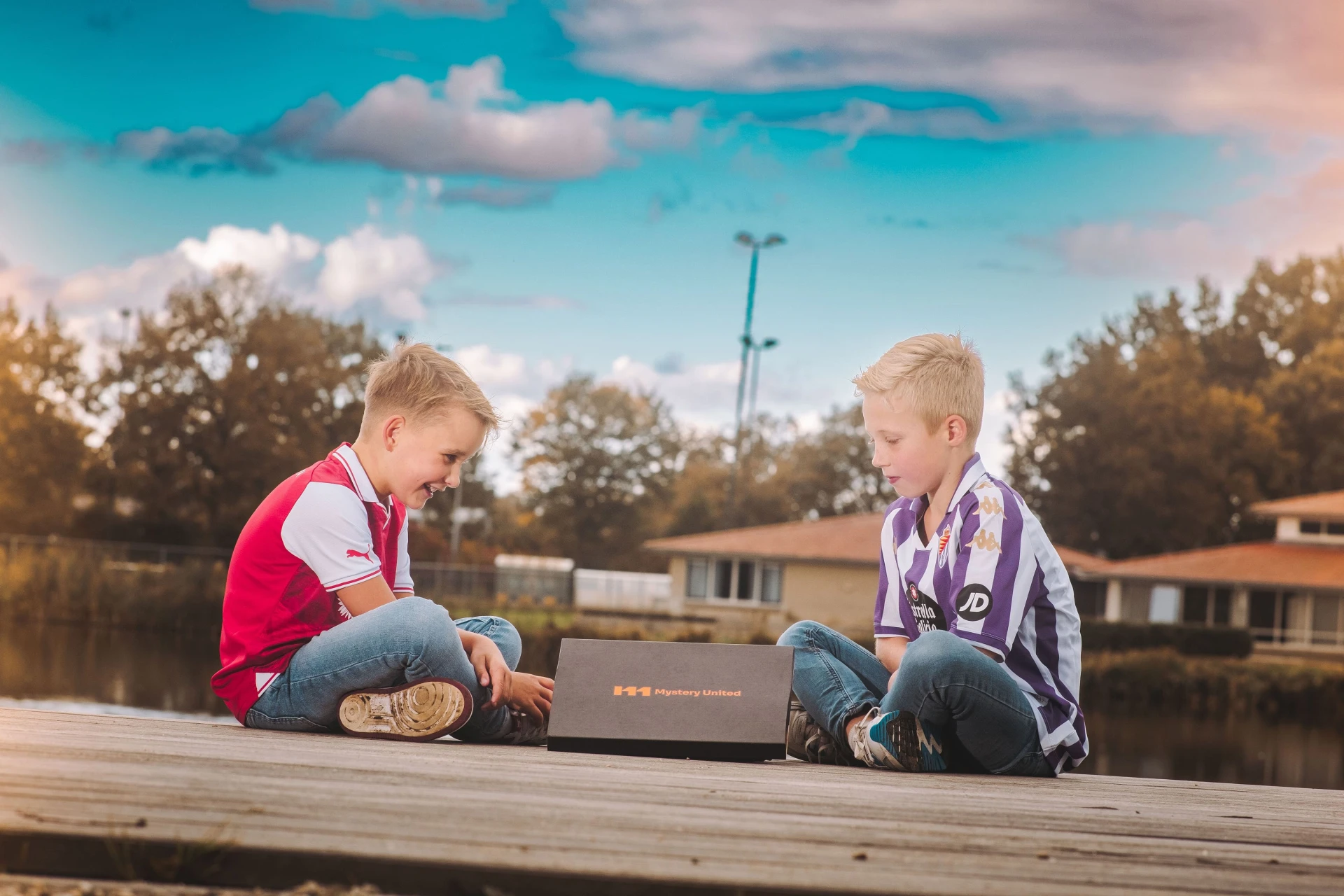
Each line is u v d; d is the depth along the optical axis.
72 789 1.48
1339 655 35.56
